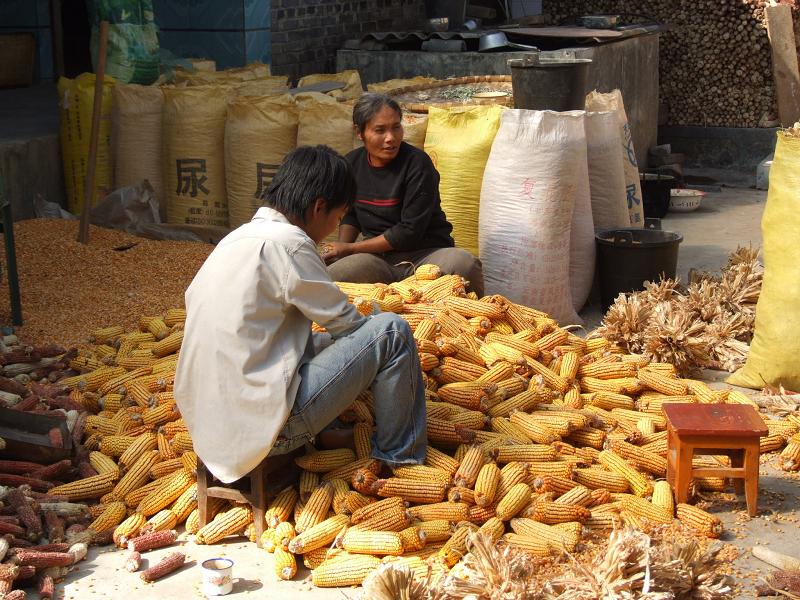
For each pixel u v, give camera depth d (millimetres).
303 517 3709
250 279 3570
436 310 4957
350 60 10742
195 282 3729
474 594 3143
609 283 6590
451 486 3854
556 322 5812
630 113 10820
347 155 5922
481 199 6367
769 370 5215
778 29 11430
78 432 4539
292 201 3682
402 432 3871
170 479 4035
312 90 8359
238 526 3826
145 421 4406
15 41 11547
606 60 10148
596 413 4621
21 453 4250
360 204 5832
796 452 4438
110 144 8203
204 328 3627
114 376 4980
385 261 5809
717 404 4168
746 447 3934
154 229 7781
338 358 3697
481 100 7676
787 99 11578
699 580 3273
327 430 4117
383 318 3783
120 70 8500
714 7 11711
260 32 10555
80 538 3775
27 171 8133
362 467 3867
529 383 4738
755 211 9938
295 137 7484
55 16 12086
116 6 8438
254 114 7500
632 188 7500
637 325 5688
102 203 7879
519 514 3857
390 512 3670
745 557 3707
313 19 11227
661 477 4309
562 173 6035
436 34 10430
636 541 3238
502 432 4293
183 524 4008
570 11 12695
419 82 9016
